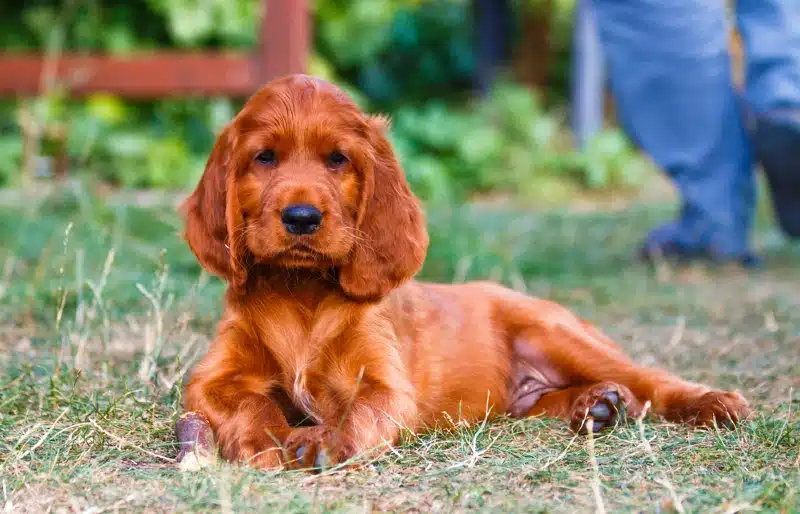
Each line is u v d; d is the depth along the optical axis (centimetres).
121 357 402
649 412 328
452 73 1538
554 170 1309
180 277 571
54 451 281
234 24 1169
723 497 239
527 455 283
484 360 347
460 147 1262
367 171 310
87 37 1163
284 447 270
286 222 286
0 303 492
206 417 290
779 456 278
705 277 666
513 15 1709
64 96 902
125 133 1109
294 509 230
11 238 650
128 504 237
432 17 1519
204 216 318
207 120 1155
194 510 232
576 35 1386
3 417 311
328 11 1300
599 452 285
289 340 313
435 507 237
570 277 660
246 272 309
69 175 1042
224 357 312
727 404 313
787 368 404
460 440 299
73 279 542
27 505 238
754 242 870
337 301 312
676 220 758
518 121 1366
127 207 764
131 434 300
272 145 303
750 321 514
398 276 315
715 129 695
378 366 306
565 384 357
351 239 300
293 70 834
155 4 1153
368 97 1427
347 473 264
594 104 1387
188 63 855
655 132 699
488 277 630
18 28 1161
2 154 1029
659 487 252
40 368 377
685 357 430
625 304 571
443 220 796
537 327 360
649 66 684
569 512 232
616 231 894
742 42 658
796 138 625
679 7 673
